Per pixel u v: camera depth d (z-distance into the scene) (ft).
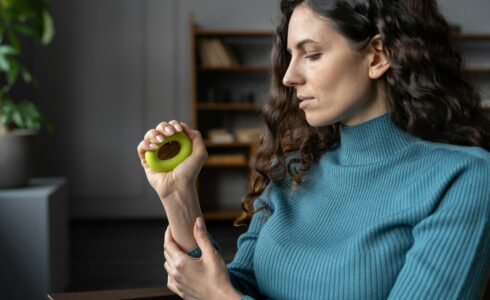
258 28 16.37
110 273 11.37
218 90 15.83
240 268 4.03
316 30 3.29
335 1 3.23
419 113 3.34
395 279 3.18
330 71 3.30
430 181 3.24
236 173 16.87
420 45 3.28
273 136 4.25
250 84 16.37
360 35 3.26
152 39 16.34
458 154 3.24
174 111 16.55
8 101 9.91
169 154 3.70
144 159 3.66
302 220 3.73
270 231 3.76
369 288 3.19
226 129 16.52
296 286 3.47
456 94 3.40
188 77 16.47
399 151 3.46
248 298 3.33
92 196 16.52
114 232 15.03
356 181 3.53
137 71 16.40
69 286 10.51
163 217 16.72
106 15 16.20
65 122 16.30
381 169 3.46
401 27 3.27
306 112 3.45
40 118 10.04
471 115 3.49
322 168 3.91
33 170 9.91
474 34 15.24
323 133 4.05
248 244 4.13
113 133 16.48
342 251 3.32
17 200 8.87
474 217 3.02
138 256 12.67
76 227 15.65
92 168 16.48
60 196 10.00
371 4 3.25
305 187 3.91
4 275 8.90
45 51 16.07
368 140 3.52
